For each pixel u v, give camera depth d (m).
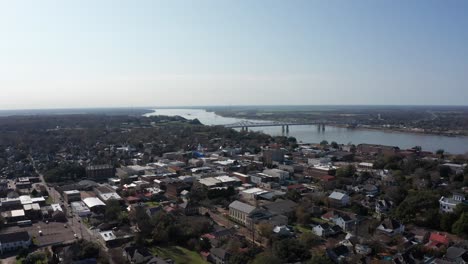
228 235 163.38
